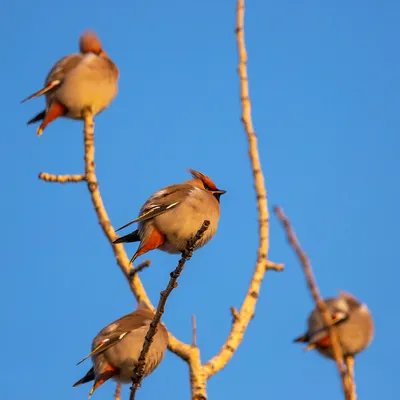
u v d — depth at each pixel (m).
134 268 11.85
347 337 9.84
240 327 10.50
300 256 6.82
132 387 9.80
